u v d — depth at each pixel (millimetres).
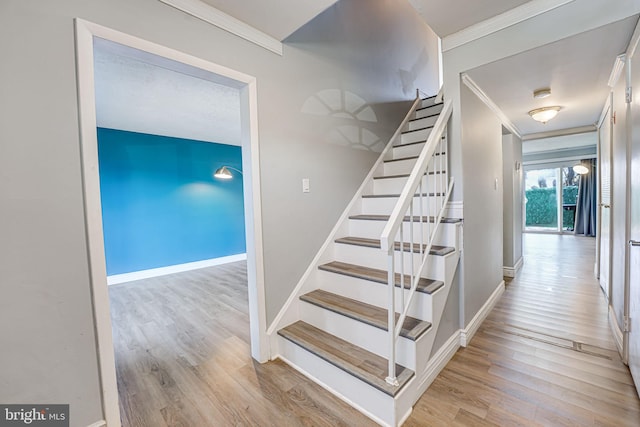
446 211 2154
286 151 2078
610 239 2434
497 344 2131
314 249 2287
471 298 2264
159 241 4637
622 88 1945
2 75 1049
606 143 2932
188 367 1934
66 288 1193
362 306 1912
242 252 5750
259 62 1899
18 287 1097
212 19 1646
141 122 3850
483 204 2557
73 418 1219
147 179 4508
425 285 1757
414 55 3955
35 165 1118
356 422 1434
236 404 1577
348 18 2691
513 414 1441
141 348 2207
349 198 2631
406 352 1540
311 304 2053
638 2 1429
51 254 1157
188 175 4973
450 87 2109
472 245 2283
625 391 1577
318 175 2332
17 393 1108
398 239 2311
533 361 1898
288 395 1638
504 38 1851
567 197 8219
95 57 2125
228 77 1735
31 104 1105
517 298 3076
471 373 1786
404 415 1426
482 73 2086
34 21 1107
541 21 1708
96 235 1256
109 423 1297
